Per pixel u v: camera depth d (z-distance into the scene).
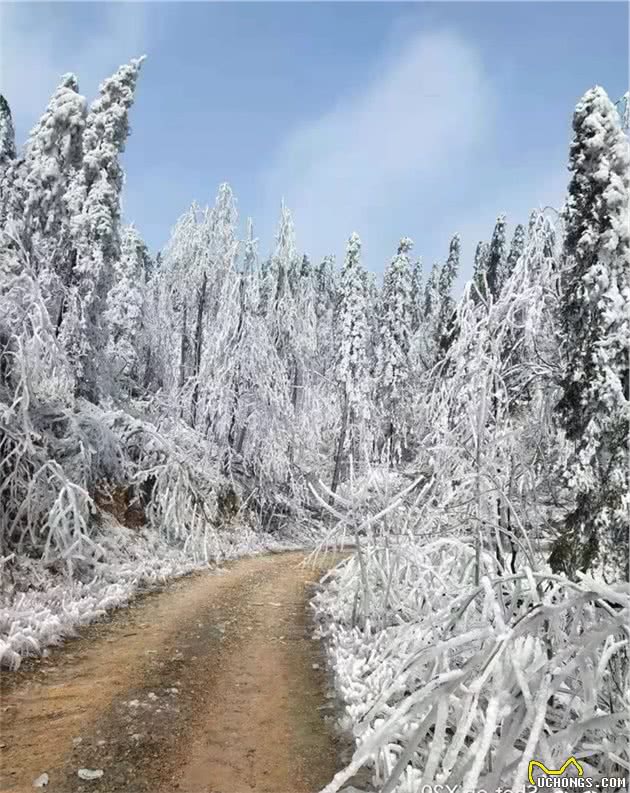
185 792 5.58
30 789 5.45
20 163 19.55
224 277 27.12
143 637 10.36
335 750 6.57
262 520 27.08
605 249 9.23
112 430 18.91
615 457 8.17
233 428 27.62
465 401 11.38
